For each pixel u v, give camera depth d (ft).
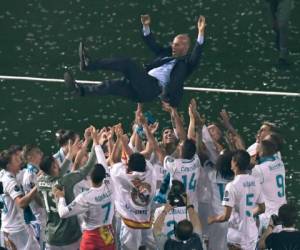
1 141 176.14
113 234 135.85
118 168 137.90
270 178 142.92
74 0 215.51
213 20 208.74
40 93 189.37
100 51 201.05
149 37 144.15
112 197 134.62
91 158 137.18
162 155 142.61
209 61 197.67
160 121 181.06
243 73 194.29
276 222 134.21
